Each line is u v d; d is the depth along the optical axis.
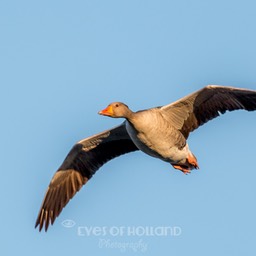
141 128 14.23
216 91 14.59
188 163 15.31
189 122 15.02
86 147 15.98
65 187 16.12
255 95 14.61
